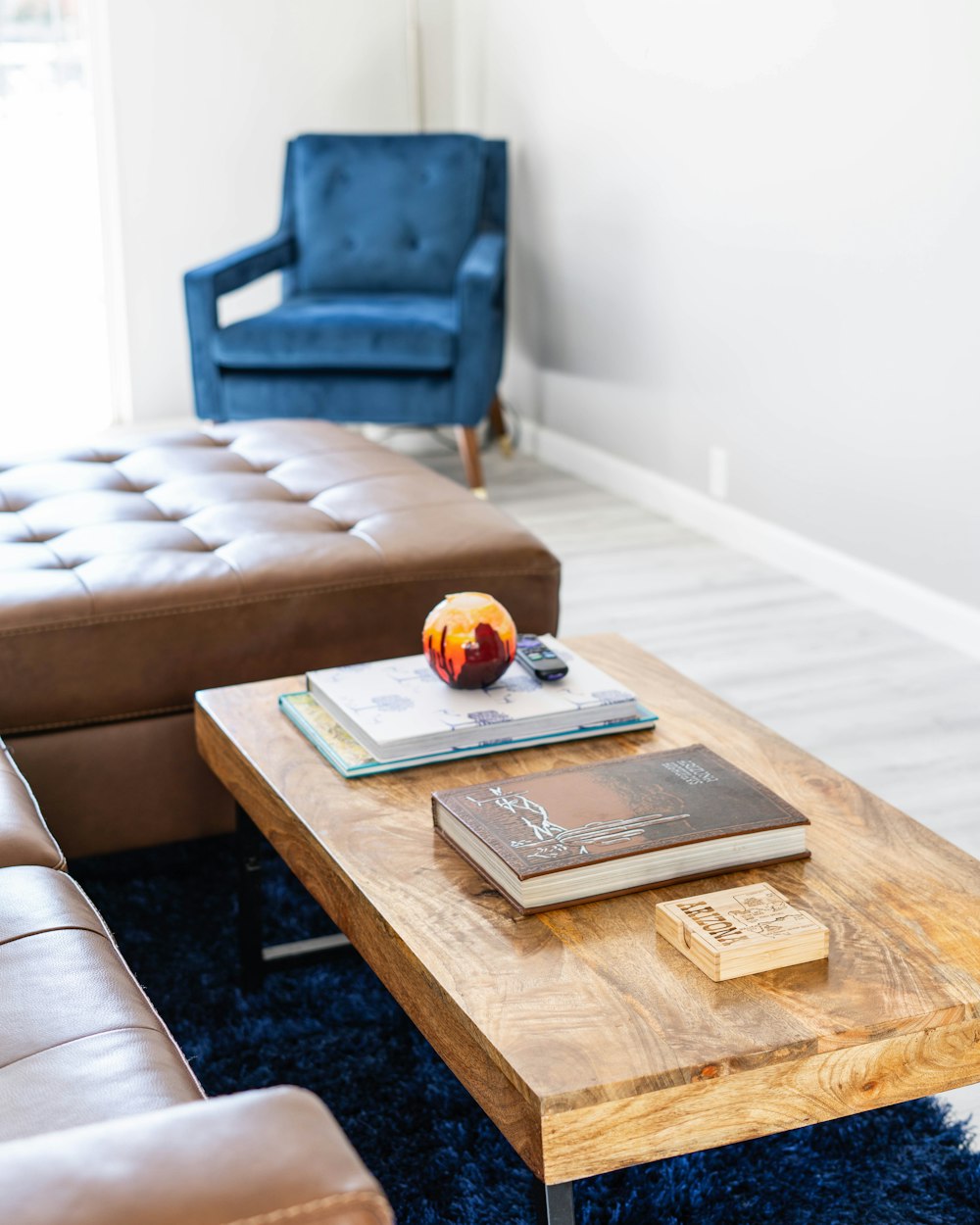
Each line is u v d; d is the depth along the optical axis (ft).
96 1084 2.87
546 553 6.45
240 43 14.07
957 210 8.22
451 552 6.28
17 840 3.95
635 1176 4.21
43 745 5.70
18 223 14.15
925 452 8.86
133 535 6.31
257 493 6.96
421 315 11.64
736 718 4.67
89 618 5.65
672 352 11.43
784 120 9.59
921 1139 4.41
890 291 8.89
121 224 14.10
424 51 14.69
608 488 12.71
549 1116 2.85
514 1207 4.08
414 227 12.96
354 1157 2.03
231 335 11.46
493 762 4.37
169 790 5.95
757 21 9.71
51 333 14.51
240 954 5.25
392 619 6.15
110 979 3.31
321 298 12.66
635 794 3.87
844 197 9.14
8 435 14.39
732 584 10.09
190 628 5.80
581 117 12.31
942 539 8.87
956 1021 3.14
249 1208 1.89
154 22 13.70
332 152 12.98
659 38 10.91
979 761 7.34
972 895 3.58
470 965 3.30
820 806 4.05
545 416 13.87
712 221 10.59
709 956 3.22
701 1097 2.97
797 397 9.97
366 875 3.72
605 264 12.26
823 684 8.34
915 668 8.55
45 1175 1.91
